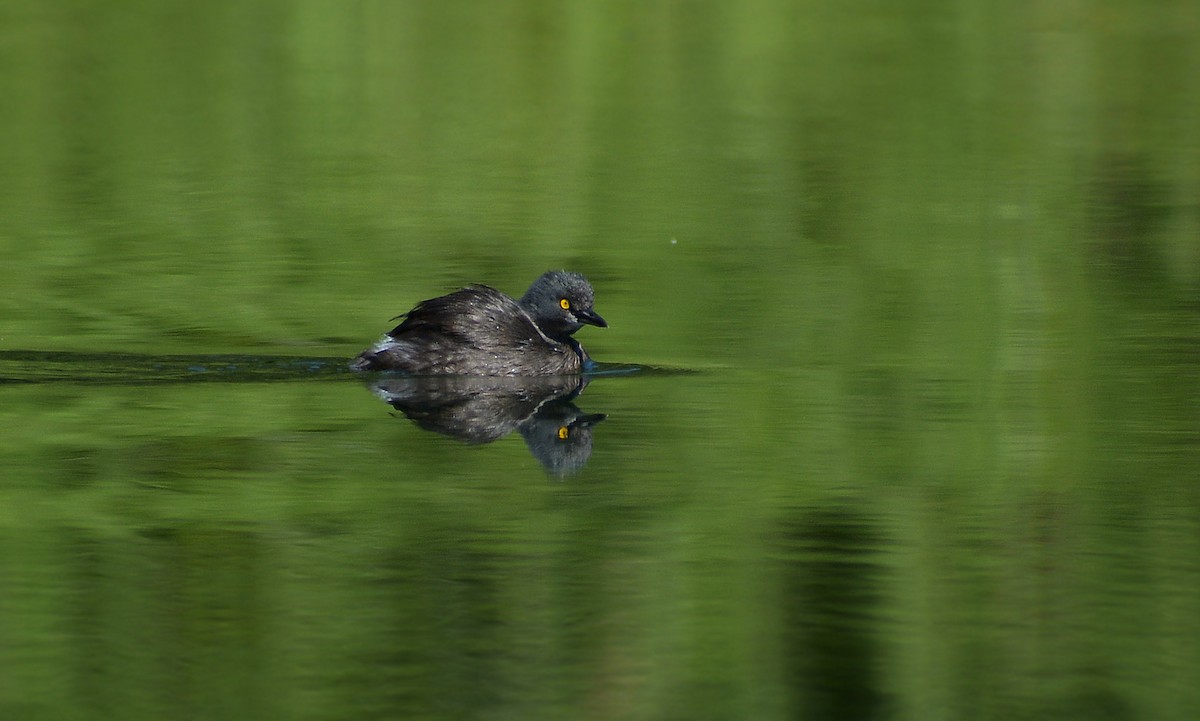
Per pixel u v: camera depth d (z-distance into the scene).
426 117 35.97
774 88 39.59
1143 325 20.05
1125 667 9.95
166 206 27.48
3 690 9.47
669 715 9.34
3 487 13.05
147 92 37.94
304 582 11.16
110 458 13.90
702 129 35.03
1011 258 24.11
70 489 13.03
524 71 41.09
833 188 29.45
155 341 18.73
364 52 42.88
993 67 42.25
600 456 14.32
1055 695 9.59
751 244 25.19
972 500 13.10
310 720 9.16
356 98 37.88
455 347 17.48
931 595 11.03
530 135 34.28
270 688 9.54
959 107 37.50
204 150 32.34
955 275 23.09
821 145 33.47
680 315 20.78
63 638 10.19
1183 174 30.56
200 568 11.41
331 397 16.33
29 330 19.17
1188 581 11.28
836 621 10.59
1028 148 33.22
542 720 9.20
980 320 20.44
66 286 21.77
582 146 33.25
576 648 10.12
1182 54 43.75
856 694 9.57
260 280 22.39
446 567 11.48
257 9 47.84
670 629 10.45
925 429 15.34
